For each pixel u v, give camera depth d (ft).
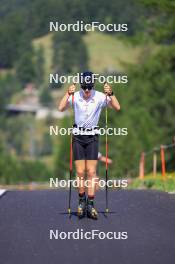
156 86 375.86
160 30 256.11
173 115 377.50
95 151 86.48
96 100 86.07
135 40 267.18
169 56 269.85
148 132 360.28
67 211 91.81
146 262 61.87
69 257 64.18
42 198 106.73
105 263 61.67
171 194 111.34
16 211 92.02
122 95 385.50
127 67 297.12
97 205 97.76
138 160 325.62
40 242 71.31
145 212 90.43
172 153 256.93
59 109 86.74
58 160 476.95
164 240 71.82
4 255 65.16
